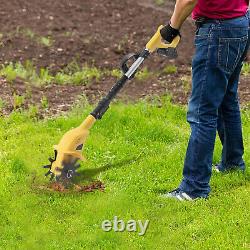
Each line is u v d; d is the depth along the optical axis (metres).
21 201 6.38
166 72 10.16
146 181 6.88
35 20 12.00
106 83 9.70
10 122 8.22
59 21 12.09
